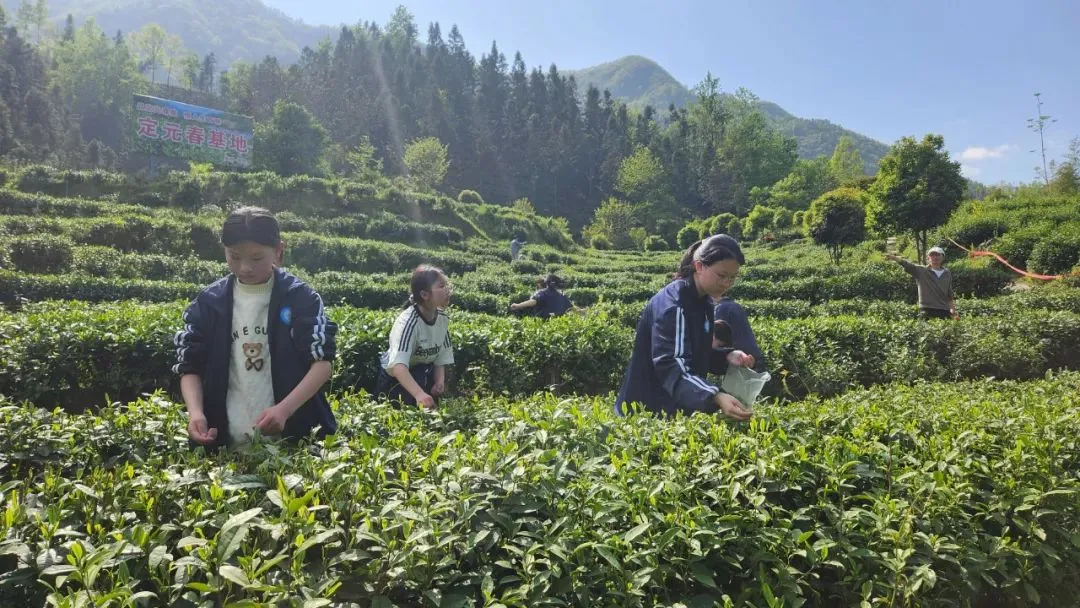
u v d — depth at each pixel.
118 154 88.94
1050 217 29.61
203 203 37.12
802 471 2.67
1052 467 2.92
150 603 1.85
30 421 3.04
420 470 2.48
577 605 2.05
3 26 96.00
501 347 7.97
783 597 2.13
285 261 27.52
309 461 2.42
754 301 17.56
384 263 29.30
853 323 9.52
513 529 2.13
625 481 2.37
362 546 2.02
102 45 104.88
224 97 109.50
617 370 8.55
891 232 26.64
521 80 122.38
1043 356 9.32
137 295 14.91
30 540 1.93
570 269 34.22
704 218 99.25
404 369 4.56
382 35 137.50
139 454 2.92
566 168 106.19
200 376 3.19
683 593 2.24
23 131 70.81
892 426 3.35
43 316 7.62
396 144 101.62
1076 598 2.81
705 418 3.22
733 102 110.88
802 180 87.19
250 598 1.76
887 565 2.30
